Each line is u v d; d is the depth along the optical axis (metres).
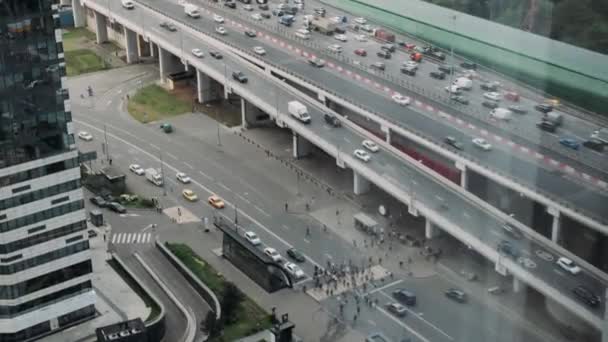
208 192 94.06
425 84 91.94
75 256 68.50
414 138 86.06
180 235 85.81
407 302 67.69
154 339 69.12
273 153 101.44
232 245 79.88
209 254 82.25
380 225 82.50
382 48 106.62
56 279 68.06
